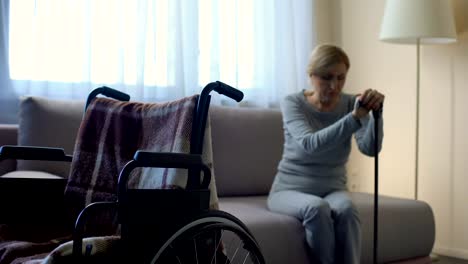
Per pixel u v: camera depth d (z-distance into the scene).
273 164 2.85
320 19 3.69
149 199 1.30
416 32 2.70
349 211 2.06
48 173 2.14
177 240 1.29
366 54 3.48
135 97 2.88
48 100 2.33
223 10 3.22
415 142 3.08
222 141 2.71
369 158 3.47
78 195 1.66
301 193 2.21
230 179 2.70
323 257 2.04
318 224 2.03
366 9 3.47
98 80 2.80
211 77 3.14
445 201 2.99
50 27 2.69
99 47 2.79
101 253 1.25
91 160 1.70
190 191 1.38
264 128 2.85
